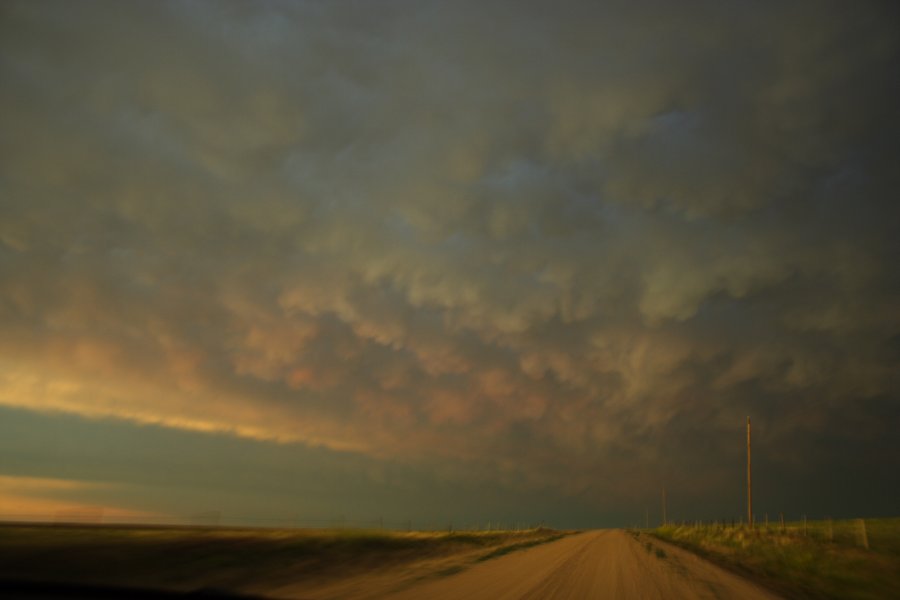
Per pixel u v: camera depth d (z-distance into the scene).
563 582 17.53
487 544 37.56
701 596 15.61
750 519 49.25
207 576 15.24
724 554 32.34
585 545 39.19
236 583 14.66
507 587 15.93
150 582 13.41
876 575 21.06
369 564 20.91
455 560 24.36
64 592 8.62
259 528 34.91
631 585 17.38
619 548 35.84
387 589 14.85
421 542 31.70
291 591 13.94
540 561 24.91
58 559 15.11
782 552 29.75
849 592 17.59
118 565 15.29
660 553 31.84
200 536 23.17
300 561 19.67
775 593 16.86
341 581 16.25
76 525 27.59
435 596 13.85
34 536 19.33
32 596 8.41
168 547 19.12
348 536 28.25
